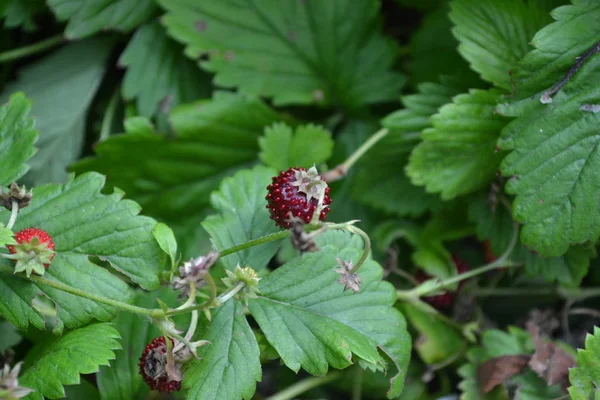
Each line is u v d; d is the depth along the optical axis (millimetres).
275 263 439
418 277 426
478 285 429
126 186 434
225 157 440
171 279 361
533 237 382
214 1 437
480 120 396
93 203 370
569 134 380
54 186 372
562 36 378
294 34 442
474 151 401
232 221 376
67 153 443
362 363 369
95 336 361
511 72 382
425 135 399
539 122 381
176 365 358
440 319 416
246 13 439
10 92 447
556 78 380
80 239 367
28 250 352
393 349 367
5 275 363
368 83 446
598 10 378
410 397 416
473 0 403
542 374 394
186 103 446
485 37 399
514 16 400
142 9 440
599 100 378
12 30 460
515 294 427
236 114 436
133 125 426
